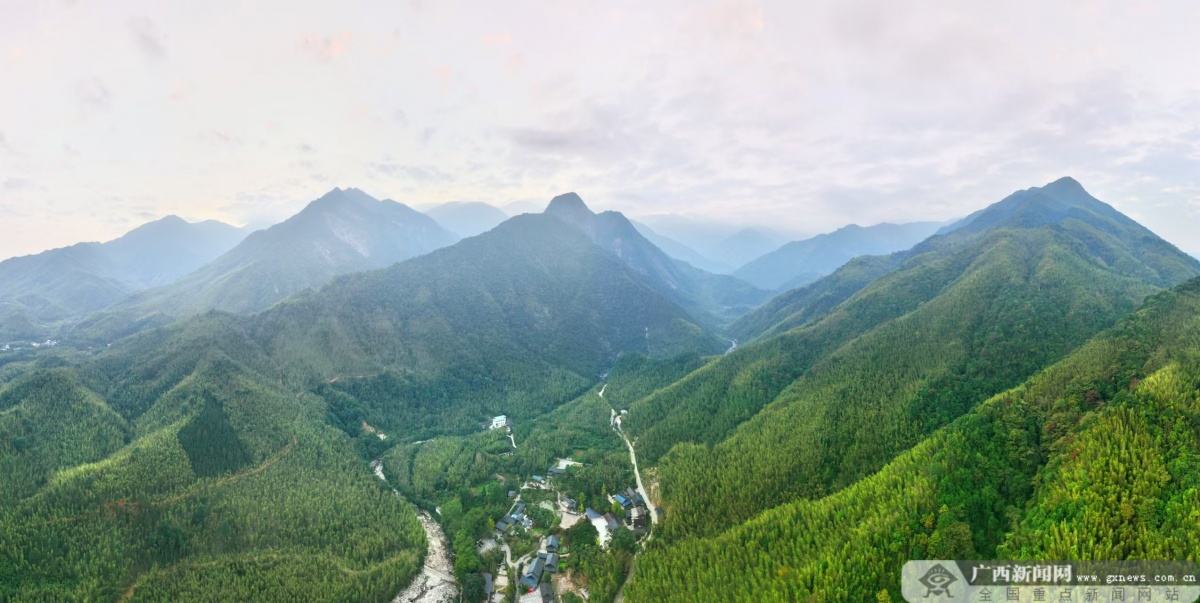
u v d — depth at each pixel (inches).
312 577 5703.7
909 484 5078.7
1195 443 4114.2
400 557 6289.4
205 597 5275.6
